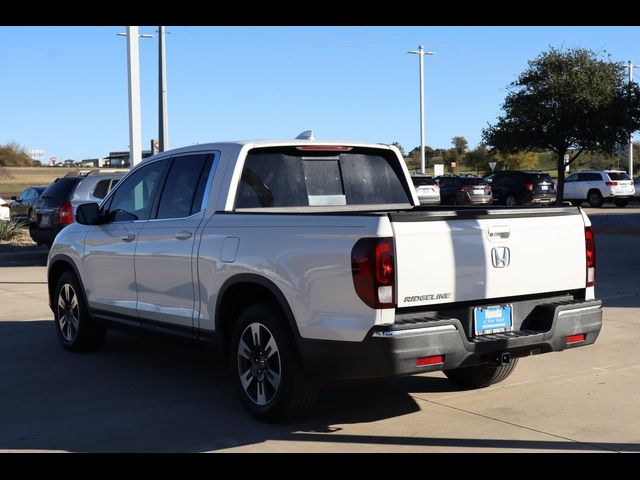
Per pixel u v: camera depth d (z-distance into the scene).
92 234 7.87
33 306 11.53
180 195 6.89
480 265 5.53
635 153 76.88
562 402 6.43
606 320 9.78
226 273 6.10
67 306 8.48
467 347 5.35
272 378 5.82
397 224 5.18
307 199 6.95
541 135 27.98
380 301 5.11
